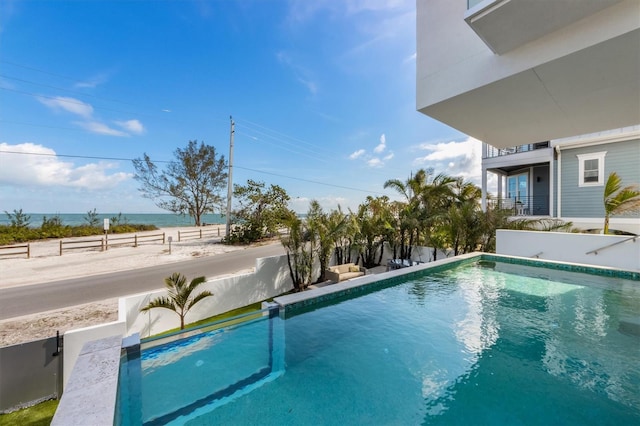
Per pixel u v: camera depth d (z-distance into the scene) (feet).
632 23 9.75
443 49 15.46
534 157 38.34
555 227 32.60
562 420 8.27
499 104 16.03
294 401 9.34
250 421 8.55
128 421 8.33
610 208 24.71
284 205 60.54
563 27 11.31
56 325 18.90
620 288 19.10
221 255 45.78
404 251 38.45
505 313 15.99
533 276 22.40
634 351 11.82
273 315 14.42
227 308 23.59
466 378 10.36
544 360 11.33
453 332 13.91
